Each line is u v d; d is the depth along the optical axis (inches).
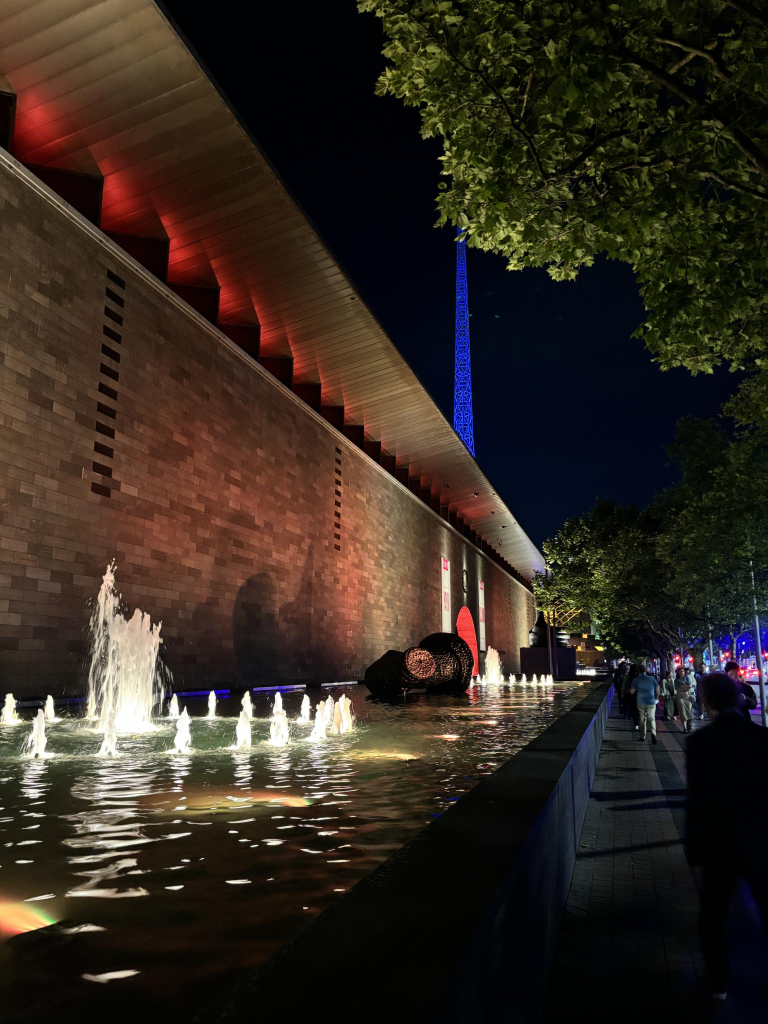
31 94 585.3
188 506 781.9
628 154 268.2
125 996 88.0
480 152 271.6
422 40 263.4
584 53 238.8
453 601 2073.1
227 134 658.2
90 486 636.1
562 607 1916.8
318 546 1128.8
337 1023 52.7
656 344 290.7
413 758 312.7
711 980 128.8
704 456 1099.9
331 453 1213.7
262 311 949.8
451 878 90.0
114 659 654.5
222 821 188.5
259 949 103.7
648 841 250.5
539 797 144.6
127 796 222.5
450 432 1518.2
